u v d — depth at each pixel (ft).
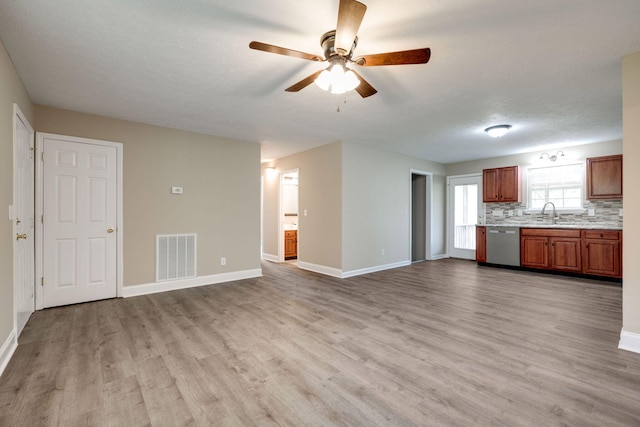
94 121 11.82
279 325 9.41
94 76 8.61
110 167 12.14
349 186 16.62
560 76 8.71
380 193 18.38
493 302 11.78
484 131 14.42
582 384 6.21
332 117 12.28
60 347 7.83
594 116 12.21
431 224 22.54
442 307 11.17
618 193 15.60
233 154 15.71
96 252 11.84
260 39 6.95
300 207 19.06
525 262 17.94
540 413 5.32
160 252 13.35
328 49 6.71
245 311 10.73
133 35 6.72
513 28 6.50
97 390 5.99
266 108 11.20
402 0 5.63
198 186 14.49
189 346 7.93
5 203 7.20
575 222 17.67
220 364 7.02
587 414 5.30
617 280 14.93
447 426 5.02
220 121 12.75
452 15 6.08
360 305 11.42
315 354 7.52
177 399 5.74
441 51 7.40
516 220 20.03
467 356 7.42
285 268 18.97
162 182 13.44
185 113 11.72
